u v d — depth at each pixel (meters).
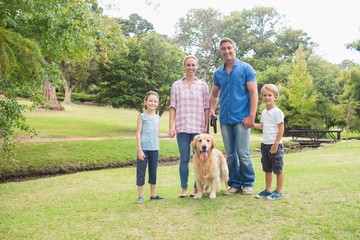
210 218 3.72
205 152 4.45
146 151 4.79
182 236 3.26
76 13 8.36
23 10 6.13
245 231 3.32
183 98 4.77
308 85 24.92
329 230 3.26
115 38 17.59
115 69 18.53
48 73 8.36
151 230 3.45
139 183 4.71
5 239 3.33
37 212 4.41
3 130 7.30
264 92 4.49
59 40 7.71
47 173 9.63
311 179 5.83
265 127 4.51
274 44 45.16
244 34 45.75
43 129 16.70
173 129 4.80
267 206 4.08
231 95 4.66
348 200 4.30
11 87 7.02
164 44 19.27
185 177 4.83
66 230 3.55
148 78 18.94
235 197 4.57
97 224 3.72
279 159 4.41
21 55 4.75
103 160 11.00
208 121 4.98
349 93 25.62
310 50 43.66
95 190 6.13
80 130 17.75
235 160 4.86
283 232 3.25
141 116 4.80
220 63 46.84
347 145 15.52
